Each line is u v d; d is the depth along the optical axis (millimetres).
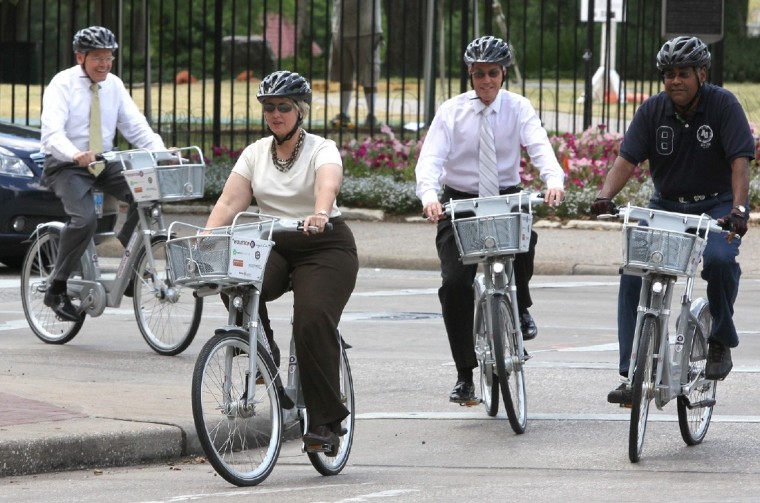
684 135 23906
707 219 22203
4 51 78000
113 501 19875
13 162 46781
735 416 26828
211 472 22688
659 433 25438
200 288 21078
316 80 113312
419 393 29453
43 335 35344
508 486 20875
